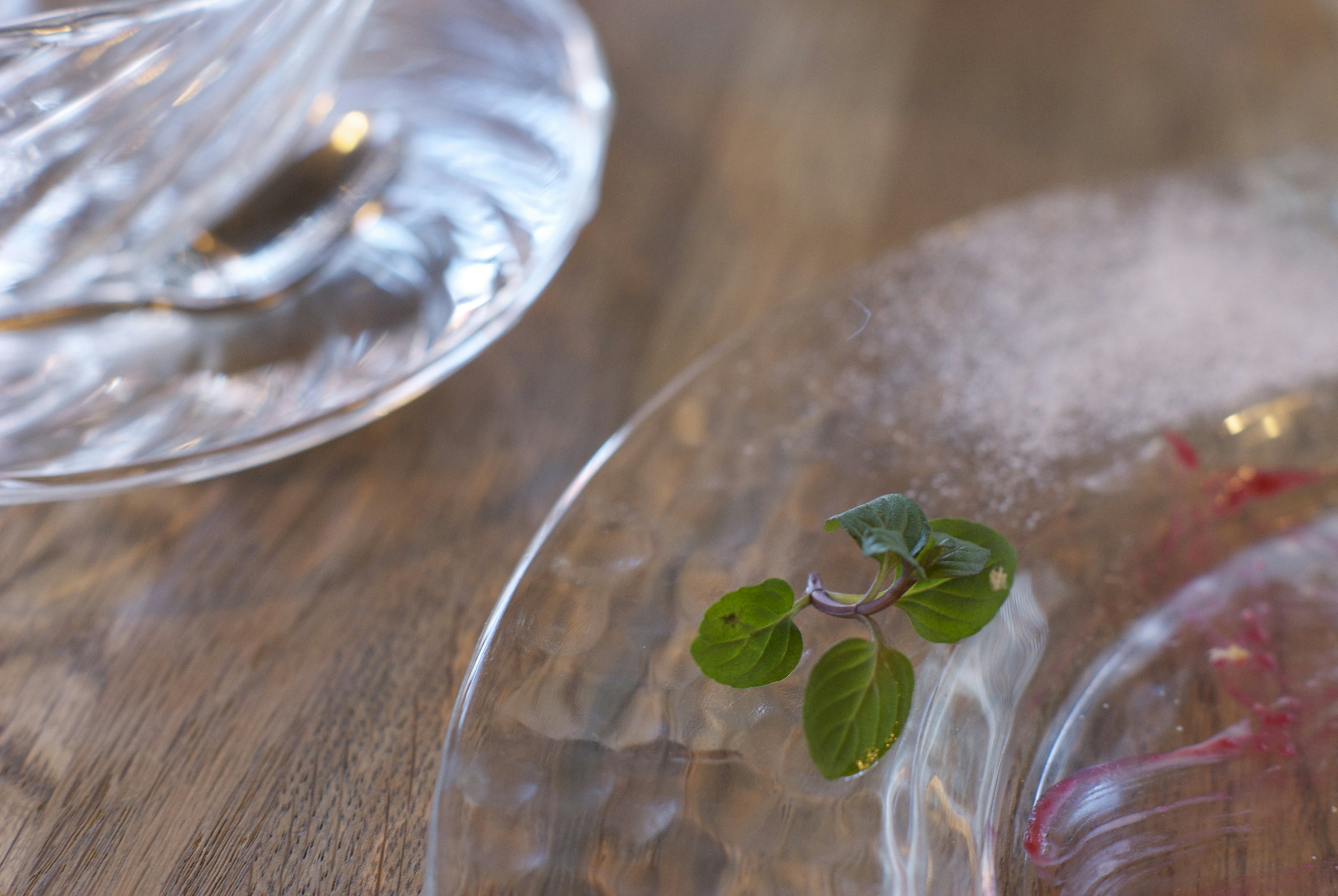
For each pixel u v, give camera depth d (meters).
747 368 0.30
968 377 0.30
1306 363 0.31
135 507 0.30
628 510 0.28
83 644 0.28
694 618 0.27
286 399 0.30
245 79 0.29
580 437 0.31
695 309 0.33
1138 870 0.26
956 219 0.35
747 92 0.39
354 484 0.30
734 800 0.26
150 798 0.27
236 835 0.27
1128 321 0.31
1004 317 0.31
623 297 0.33
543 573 0.27
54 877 0.26
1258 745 0.28
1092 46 0.44
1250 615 0.29
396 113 0.34
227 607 0.29
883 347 0.30
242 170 0.31
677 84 0.39
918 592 0.27
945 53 0.43
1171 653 0.28
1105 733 0.28
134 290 0.31
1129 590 0.29
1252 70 0.43
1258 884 0.26
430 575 0.29
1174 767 0.27
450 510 0.30
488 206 0.32
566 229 0.31
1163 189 0.34
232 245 0.31
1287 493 0.30
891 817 0.26
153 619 0.28
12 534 0.29
